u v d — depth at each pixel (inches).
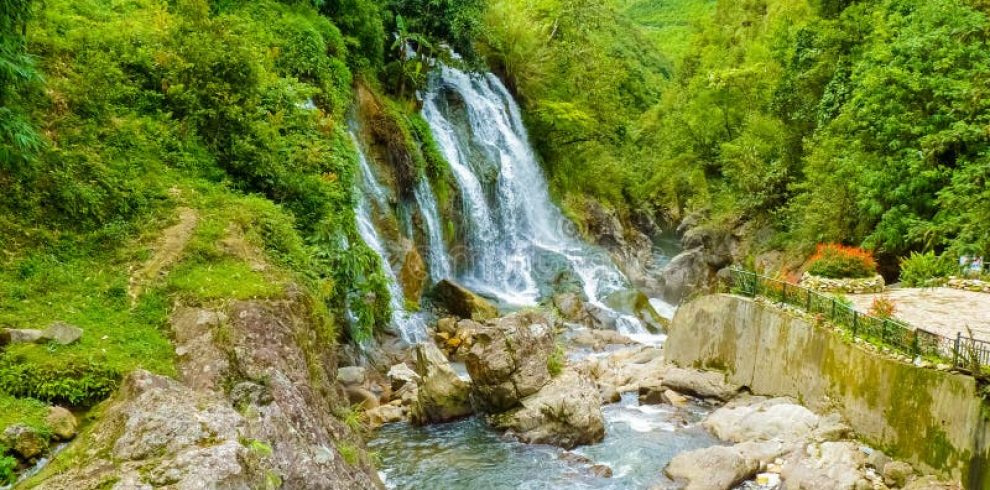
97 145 436.5
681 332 710.5
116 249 383.6
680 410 595.2
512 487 438.3
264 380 314.3
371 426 536.4
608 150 1764.3
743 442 493.7
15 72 343.9
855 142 886.4
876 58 890.1
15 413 259.1
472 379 563.2
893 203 851.4
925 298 660.7
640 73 2891.2
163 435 243.0
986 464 365.1
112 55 510.6
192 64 509.0
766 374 589.6
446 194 1048.2
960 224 752.3
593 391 552.1
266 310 354.9
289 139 575.8
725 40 2235.5
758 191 1299.2
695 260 1315.2
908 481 405.4
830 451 443.2
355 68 944.3
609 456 489.1
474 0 1247.5
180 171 470.0
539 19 1611.7
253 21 751.1
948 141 766.5
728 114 1603.1
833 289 710.5
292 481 269.9
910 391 428.8
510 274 1163.3
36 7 507.5
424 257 965.8
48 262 355.3
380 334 710.5
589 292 1103.6
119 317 336.5
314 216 544.7
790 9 1578.5
